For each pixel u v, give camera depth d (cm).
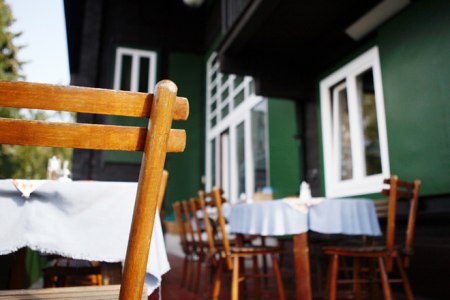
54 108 82
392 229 230
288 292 343
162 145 82
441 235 299
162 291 363
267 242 548
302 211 232
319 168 471
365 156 413
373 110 409
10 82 80
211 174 827
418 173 323
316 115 482
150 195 82
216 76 826
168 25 875
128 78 808
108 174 727
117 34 820
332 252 246
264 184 593
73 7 776
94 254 126
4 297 105
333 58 453
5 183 124
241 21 404
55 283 233
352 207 236
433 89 314
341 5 373
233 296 249
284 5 367
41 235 123
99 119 715
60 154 1645
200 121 872
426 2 326
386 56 365
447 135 299
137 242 81
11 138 80
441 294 295
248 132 641
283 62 481
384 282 228
